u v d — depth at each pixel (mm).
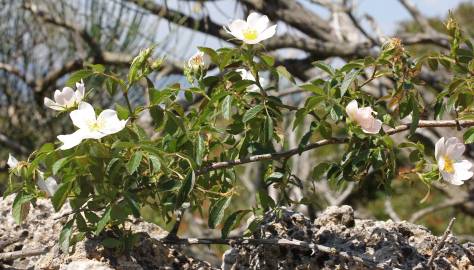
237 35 1186
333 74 1190
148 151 1109
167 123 1163
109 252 1138
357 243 1155
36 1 2861
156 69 1165
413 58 1244
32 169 1129
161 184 1150
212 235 2941
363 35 2951
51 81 2936
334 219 1203
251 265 1152
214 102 1194
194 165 1133
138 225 1251
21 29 2926
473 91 1220
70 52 2918
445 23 1244
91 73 1166
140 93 2691
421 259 1146
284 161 1201
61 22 2857
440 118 1235
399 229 1191
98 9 2830
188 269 1183
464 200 2992
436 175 1183
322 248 1116
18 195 1142
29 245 1235
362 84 1204
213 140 1228
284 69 1195
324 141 1183
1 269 1179
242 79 1206
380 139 1171
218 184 1217
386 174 1187
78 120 1112
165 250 1179
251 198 2826
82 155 1110
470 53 1231
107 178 1131
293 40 2787
